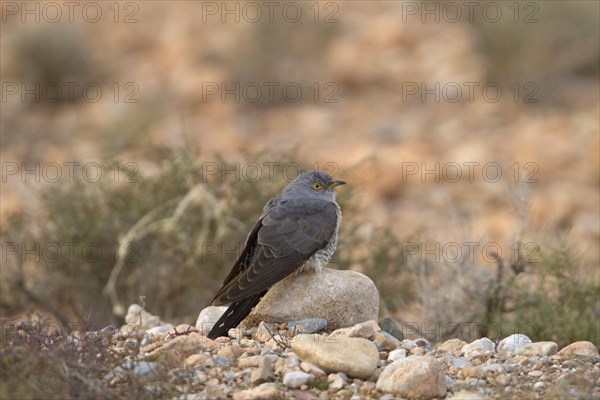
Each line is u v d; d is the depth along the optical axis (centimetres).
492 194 2077
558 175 2234
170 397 756
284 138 2519
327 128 2597
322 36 3058
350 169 1535
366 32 3150
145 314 1114
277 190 1401
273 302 980
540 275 1264
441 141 2470
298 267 978
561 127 2534
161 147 1473
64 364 750
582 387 792
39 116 2727
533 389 800
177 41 3123
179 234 1362
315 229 993
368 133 2555
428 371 792
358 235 1430
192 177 1425
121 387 754
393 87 2897
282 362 833
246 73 2888
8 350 762
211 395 763
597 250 1770
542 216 1947
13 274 1409
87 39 3091
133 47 3183
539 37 2856
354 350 834
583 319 1173
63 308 1434
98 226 1409
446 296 1245
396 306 1375
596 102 2744
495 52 2880
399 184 2156
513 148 2381
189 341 866
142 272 1399
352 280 984
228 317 940
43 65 2833
